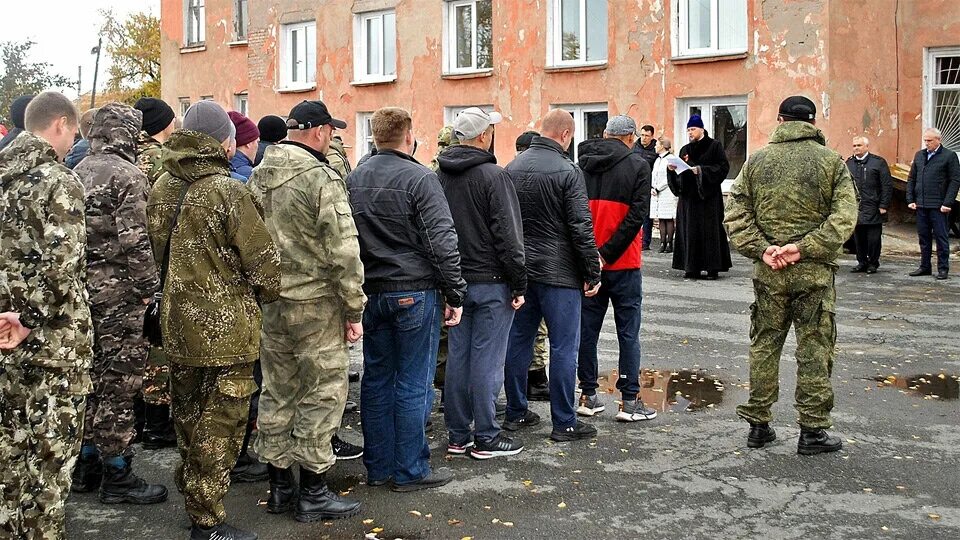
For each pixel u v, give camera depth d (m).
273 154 4.84
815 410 5.80
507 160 21.81
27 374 3.97
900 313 10.93
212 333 4.32
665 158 16.89
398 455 5.24
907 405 7.02
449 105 22.77
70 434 4.04
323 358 4.80
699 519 4.82
